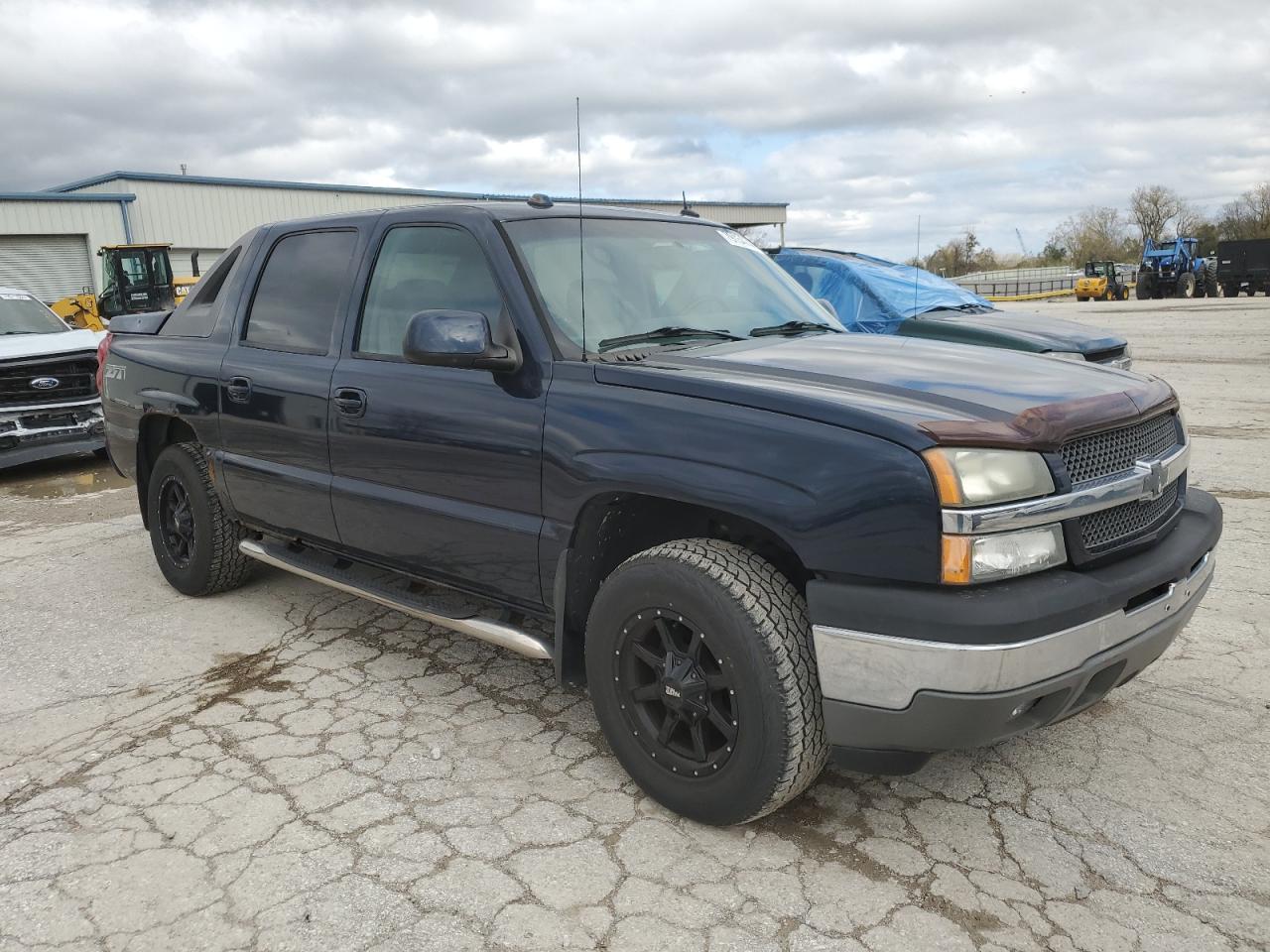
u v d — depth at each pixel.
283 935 2.30
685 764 2.70
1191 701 3.42
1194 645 3.89
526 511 3.00
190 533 4.70
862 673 2.34
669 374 2.75
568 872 2.53
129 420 4.84
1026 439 2.34
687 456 2.58
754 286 3.72
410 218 3.56
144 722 3.46
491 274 3.18
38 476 8.75
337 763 3.12
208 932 2.32
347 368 3.59
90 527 6.53
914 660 2.26
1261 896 2.39
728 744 2.57
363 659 3.98
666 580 2.62
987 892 2.42
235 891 2.47
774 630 2.45
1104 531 2.51
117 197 32.94
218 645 4.18
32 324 9.28
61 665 4.01
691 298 3.45
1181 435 3.00
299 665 3.94
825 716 2.43
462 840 2.68
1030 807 2.80
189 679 3.83
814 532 2.36
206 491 4.52
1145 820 2.72
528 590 3.08
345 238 3.82
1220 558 4.92
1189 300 35.69
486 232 3.25
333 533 3.78
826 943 2.24
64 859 2.63
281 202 36.94
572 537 2.88
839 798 2.87
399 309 3.49
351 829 2.74
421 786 2.97
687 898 2.41
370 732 3.34
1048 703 2.36
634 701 2.80
